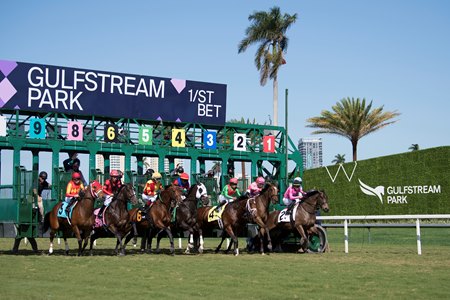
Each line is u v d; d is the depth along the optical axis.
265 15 36.28
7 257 14.53
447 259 13.85
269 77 36.59
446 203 26.36
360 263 12.91
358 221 30.33
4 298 8.29
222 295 8.58
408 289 9.09
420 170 27.52
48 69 19.22
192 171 21.27
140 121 21.50
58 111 19.39
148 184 16.39
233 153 21.92
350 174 31.00
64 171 17.09
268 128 23.05
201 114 21.89
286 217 16.30
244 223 16.05
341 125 36.75
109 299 8.22
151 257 14.78
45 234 16.16
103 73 20.14
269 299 8.24
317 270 11.54
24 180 15.77
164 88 21.23
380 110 37.03
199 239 16.58
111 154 20.62
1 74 18.53
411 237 24.08
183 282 9.89
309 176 33.66
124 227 15.52
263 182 16.62
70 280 10.13
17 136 18.75
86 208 14.95
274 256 15.08
